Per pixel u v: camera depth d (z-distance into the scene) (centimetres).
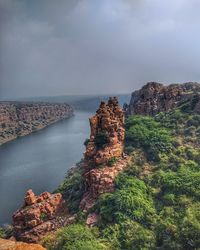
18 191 13462
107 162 7606
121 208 6228
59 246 5641
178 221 5794
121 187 6862
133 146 8462
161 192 6806
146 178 7250
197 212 5834
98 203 6606
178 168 7469
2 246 2209
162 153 8119
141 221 6050
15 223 6800
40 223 6738
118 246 5553
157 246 5438
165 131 9031
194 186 6569
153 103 12750
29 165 17688
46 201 7119
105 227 6044
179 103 11581
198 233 5219
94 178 7200
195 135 8831
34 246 2239
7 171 16625
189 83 15875
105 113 8231
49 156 19712
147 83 13600
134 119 9744
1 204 12088
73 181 9288
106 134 7994
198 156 7888
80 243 5425
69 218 6756
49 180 14725
